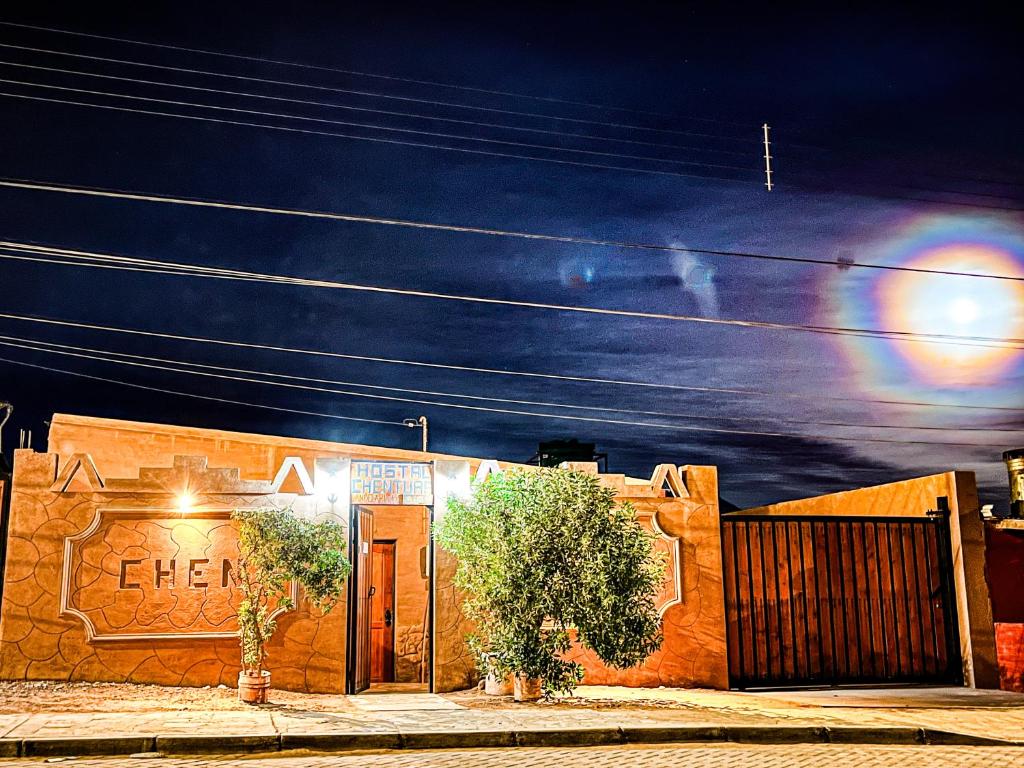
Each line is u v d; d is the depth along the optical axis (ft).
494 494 46.01
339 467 48.88
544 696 45.75
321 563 43.04
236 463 66.64
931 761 33.24
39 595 45.01
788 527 56.49
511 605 43.73
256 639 42.98
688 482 53.78
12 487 45.75
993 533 57.31
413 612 57.57
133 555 46.21
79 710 39.42
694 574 52.70
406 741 35.29
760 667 55.16
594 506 44.70
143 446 66.39
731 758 33.37
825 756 34.14
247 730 35.04
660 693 49.44
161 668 45.65
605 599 43.04
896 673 55.67
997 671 54.80
